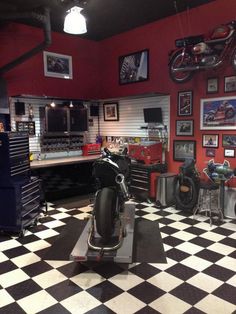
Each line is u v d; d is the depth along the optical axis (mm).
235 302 2424
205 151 4984
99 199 2855
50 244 3635
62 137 6148
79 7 4066
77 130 6219
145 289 2625
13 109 5473
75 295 2551
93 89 6871
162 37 5469
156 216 4598
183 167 4738
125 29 6027
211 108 4828
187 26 5039
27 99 5648
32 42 5656
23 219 3922
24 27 5523
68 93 6371
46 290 2635
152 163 5387
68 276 2871
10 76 5395
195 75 4984
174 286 2666
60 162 5281
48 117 5746
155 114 5605
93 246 2850
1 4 4242
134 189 5531
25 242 3703
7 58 5352
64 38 6207
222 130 4719
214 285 2672
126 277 2834
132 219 3818
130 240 3150
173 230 3992
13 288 2674
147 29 5727
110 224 2777
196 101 5043
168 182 5051
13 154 3910
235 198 4426
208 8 4719
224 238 3709
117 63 6461
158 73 5625
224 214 4551
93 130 6910
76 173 5980
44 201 4922
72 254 2822
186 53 4754
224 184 4426
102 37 6574
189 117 5172
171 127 5492
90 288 2654
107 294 2559
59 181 5707
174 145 5461
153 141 5727
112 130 6715
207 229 4023
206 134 4941
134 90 6156
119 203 3123
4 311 2354
